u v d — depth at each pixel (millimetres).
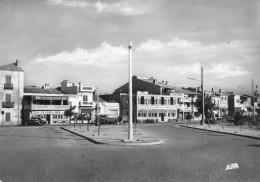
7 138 27891
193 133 36344
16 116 63000
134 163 14086
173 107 90062
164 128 47219
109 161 14648
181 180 10711
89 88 74688
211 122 62000
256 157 16188
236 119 55375
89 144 22750
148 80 97312
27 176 11383
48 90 73000
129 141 23125
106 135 29688
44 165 13625
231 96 113375
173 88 94312
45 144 22656
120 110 83875
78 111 72250
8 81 62594
